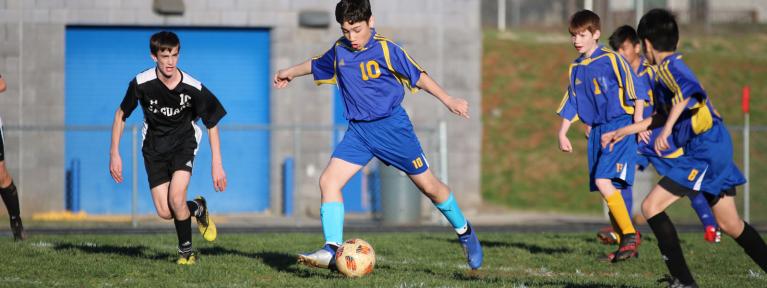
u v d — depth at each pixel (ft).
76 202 199.93
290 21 204.74
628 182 100.89
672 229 77.30
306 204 206.08
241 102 205.98
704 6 400.88
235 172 204.44
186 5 200.75
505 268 98.22
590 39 101.96
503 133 255.29
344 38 84.43
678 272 76.95
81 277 83.10
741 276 94.22
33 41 197.16
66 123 199.93
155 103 88.58
